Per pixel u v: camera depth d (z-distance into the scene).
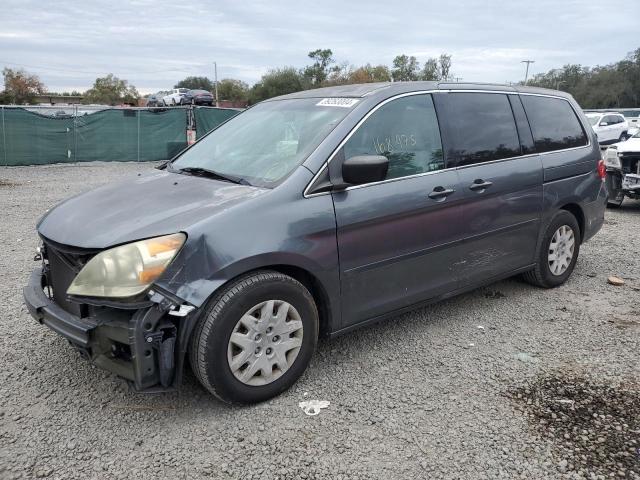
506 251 4.58
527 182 4.62
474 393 3.38
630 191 9.22
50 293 3.48
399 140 3.82
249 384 3.14
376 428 3.01
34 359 3.76
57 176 15.13
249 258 3.00
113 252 2.81
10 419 3.06
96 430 2.98
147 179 3.95
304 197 3.29
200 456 2.77
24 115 17.50
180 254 2.83
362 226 3.50
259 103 4.72
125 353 2.96
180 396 3.33
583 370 3.67
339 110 3.76
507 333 4.28
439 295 4.11
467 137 4.25
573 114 5.38
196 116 20.23
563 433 2.96
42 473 2.62
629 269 6.00
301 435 2.95
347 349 3.98
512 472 2.66
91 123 18.70
